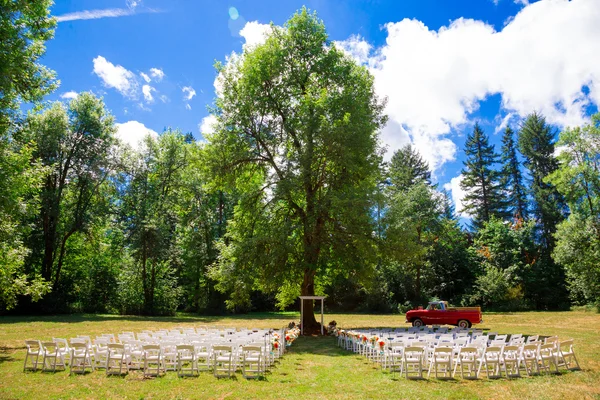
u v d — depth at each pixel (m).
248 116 23.61
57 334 19.45
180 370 10.70
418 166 69.50
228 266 22.55
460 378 10.39
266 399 8.40
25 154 17.12
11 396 8.52
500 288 40.84
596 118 36.12
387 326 25.88
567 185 36.41
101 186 37.31
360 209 19.55
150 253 35.62
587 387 9.29
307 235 21.25
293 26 23.78
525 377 10.44
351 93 22.38
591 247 34.38
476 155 66.25
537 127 59.78
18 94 15.87
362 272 21.62
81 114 35.03
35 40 15.35
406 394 8.77
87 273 38.88
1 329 21.30
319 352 15.16
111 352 11.52
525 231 48.56
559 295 42.81
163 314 37.59
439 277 45.78
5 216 16.33
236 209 24.48
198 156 24.70
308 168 20.39
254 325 26.67
